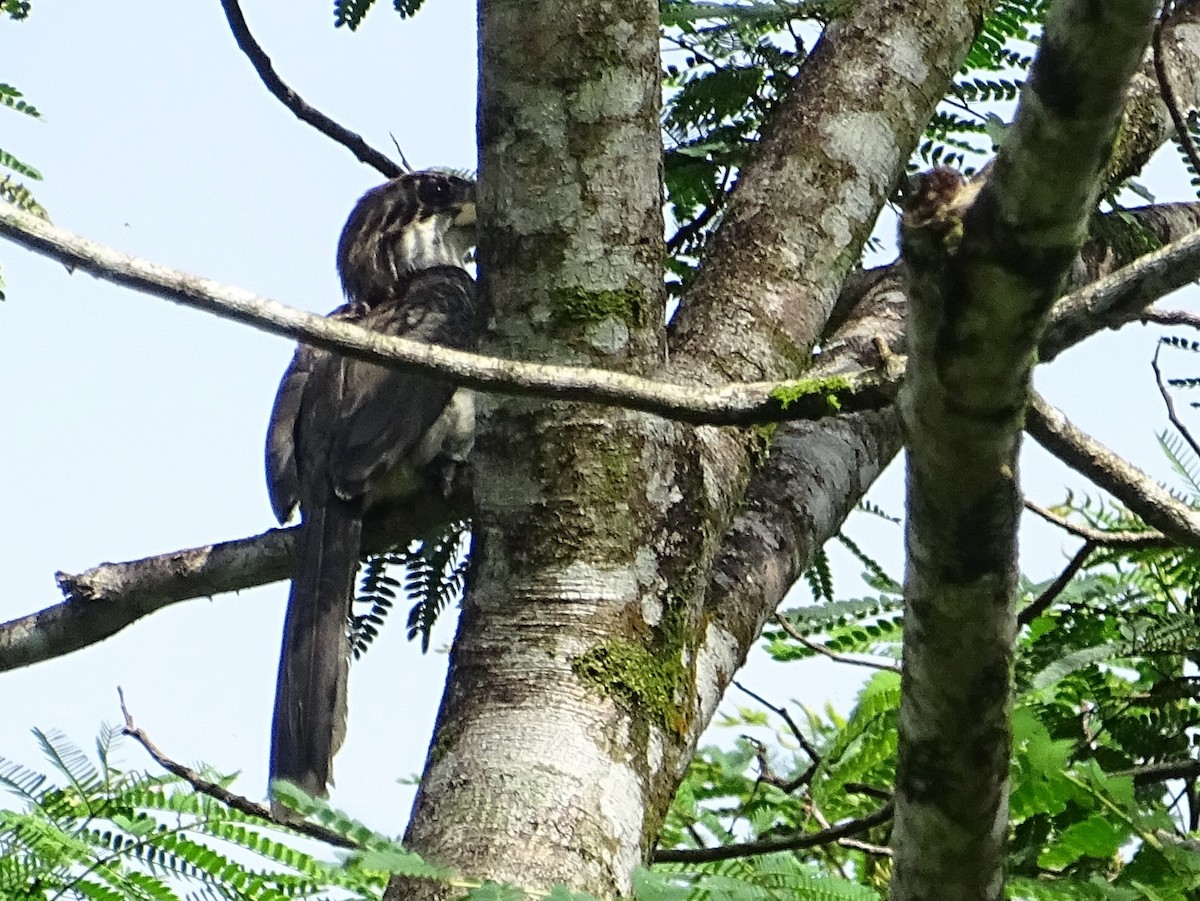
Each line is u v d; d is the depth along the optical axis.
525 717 5.95
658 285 6.87
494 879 5.38
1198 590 8.80
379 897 5.98
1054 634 8.50
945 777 5.04
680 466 6.65
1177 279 5.45
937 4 9.19
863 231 8.52
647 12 7.02
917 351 4.18
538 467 6.46
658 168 7.00
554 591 6.29
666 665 6.30
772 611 7.48
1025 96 3.74
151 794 6.89
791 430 8.36
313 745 8.73
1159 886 6.99
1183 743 8.45
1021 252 3.88
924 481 4.46
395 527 9.55
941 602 4.68
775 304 8.00
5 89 8.07
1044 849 7.42
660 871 5.12
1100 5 3.53
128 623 8.22
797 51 9.53
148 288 5.10
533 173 6.80
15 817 6.60
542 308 6.70
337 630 9.01
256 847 6.83
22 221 4.94
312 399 10.20
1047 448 6.28
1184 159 9.92
